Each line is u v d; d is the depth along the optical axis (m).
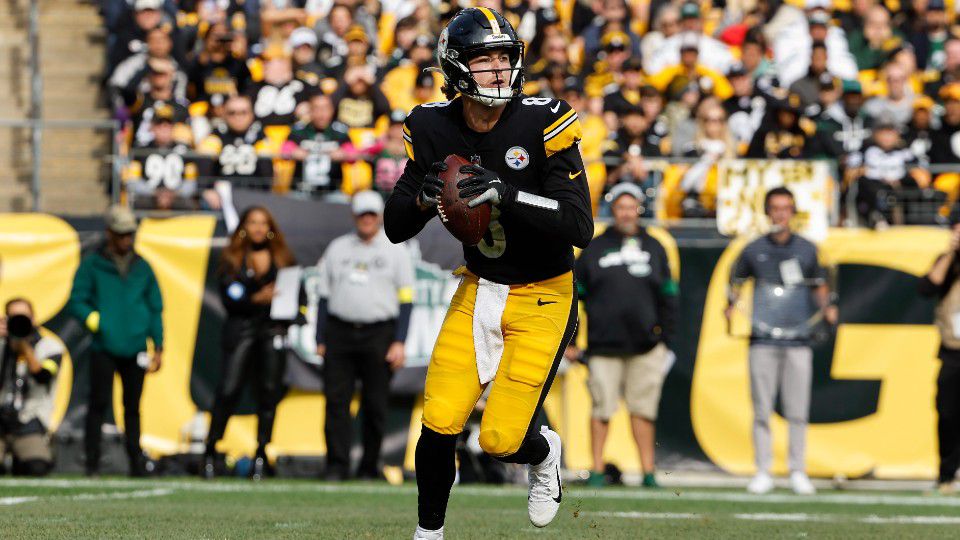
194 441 33.72
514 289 13.73
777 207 31.77
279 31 47.12
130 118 41.81
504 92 13.38
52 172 44.91
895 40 48.47
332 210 34.94
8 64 47.75
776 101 38.22
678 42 46.34
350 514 21.20
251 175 37.09
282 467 33.72
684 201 36.16
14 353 31.80
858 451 34.28
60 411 34.03
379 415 31.67
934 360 34.38
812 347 34.50
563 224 13.25
